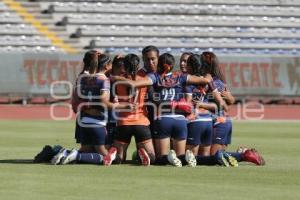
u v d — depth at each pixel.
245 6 158.12
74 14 149.12
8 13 145.75
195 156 46.19
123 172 41.56
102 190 34.22
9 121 102.50
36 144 65.06
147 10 152.62
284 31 156.62
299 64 132.12
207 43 151.88
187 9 154.62
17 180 37.47
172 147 46.94
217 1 156.75
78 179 38.09
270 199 32.28
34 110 117.94
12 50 142.12
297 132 86.94
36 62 122.88
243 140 73.75
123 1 152.38
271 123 106.31
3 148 60.31
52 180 37.59
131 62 45.88
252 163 48.47
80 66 123.94
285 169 44.69
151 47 46.12
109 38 147.75
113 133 47.66
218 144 49.16
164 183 37.03
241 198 32.41
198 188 35.38
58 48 144.00
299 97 131.75
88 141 46.44
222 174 41.38
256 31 155.25
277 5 159.62
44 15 147.88
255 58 130.12
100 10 150.50
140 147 46.16
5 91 121.75
